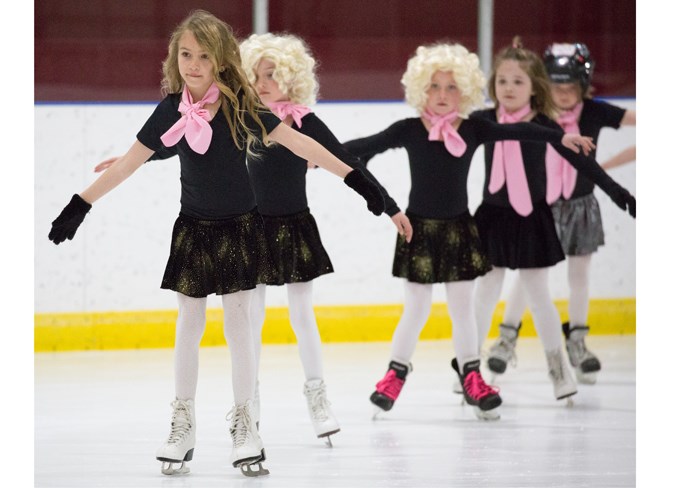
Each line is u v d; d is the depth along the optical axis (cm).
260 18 1944
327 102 1928
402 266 1245
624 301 1989
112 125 1852
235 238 982
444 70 1230
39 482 981
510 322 1485
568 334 1541
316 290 1920
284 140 977
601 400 1409
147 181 1858
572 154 1325
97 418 1292
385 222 1928
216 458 1084
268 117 978
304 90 1173
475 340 1251
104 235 1852
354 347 1875
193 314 986
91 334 1855
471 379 1240
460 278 1230
